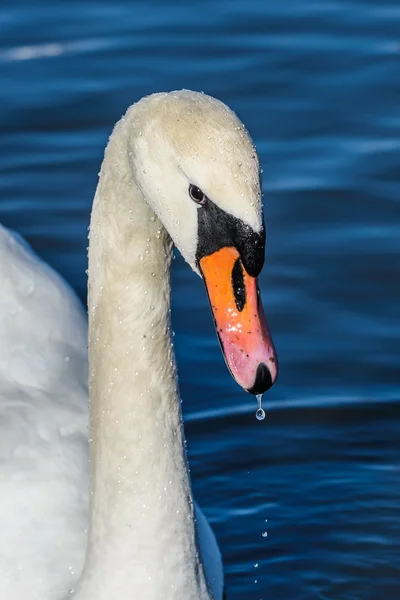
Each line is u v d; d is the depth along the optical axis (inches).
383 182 592.4
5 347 380.2
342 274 537.6
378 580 405.7
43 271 399.5
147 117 279.1
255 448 464.4
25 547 346.3
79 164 610.2
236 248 272.8
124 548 317.1
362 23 741.3
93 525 322.7
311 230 562.9
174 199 275.9
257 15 753.0
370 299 524.7
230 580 407.2
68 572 344.5
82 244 556.1
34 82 681.6
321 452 463.5
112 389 312.0
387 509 437.7
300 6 764.6
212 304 277.0
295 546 422.6
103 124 642.2
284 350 502.3
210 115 272.8
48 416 366.3
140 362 309.3
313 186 590.2
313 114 649.6
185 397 485.7
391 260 545.0
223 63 699.4
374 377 491.2
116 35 729.0
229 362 276.1
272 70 692.7
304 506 440.1
